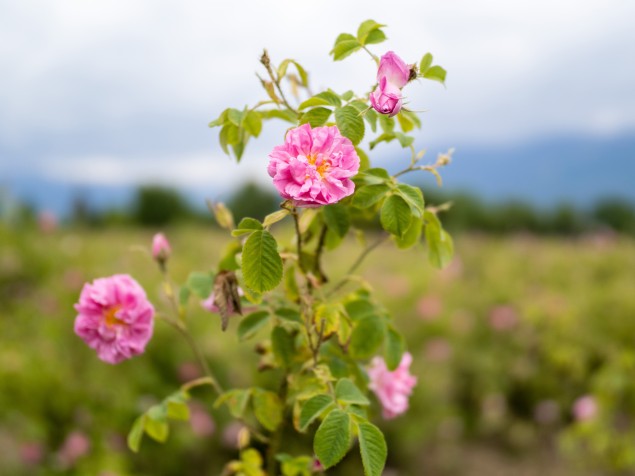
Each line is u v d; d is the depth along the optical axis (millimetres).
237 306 1285
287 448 3830
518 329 5879
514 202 19031
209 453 4477
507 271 7887
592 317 5785
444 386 5078
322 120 1185
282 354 1351
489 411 5262
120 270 5801
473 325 5980
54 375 4137
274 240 1054
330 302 1365
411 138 1342
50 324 4680
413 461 4965
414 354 5418
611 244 9312
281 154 1031
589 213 20562
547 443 5320
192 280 1539
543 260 8641
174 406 1440
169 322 1544
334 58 1291
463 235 11367
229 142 1426
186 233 9609
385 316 1434
